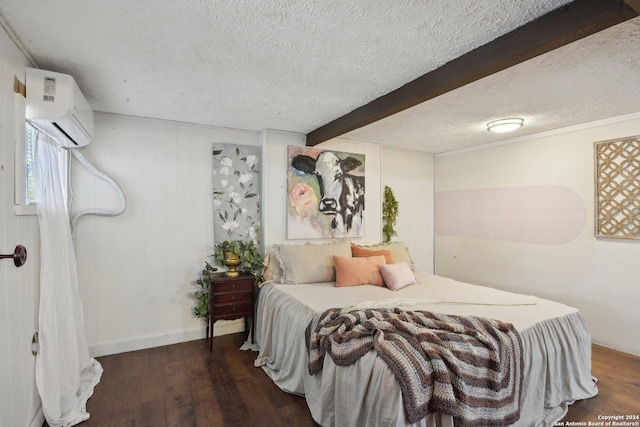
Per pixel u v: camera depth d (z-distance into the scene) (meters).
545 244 3.38
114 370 2.49
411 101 2.12
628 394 2.18
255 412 1.99
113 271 2.79
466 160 4.21
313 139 3.34
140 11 1.36
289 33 1.53
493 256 3.88
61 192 2.09
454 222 4.36
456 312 2.15
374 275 2.98
